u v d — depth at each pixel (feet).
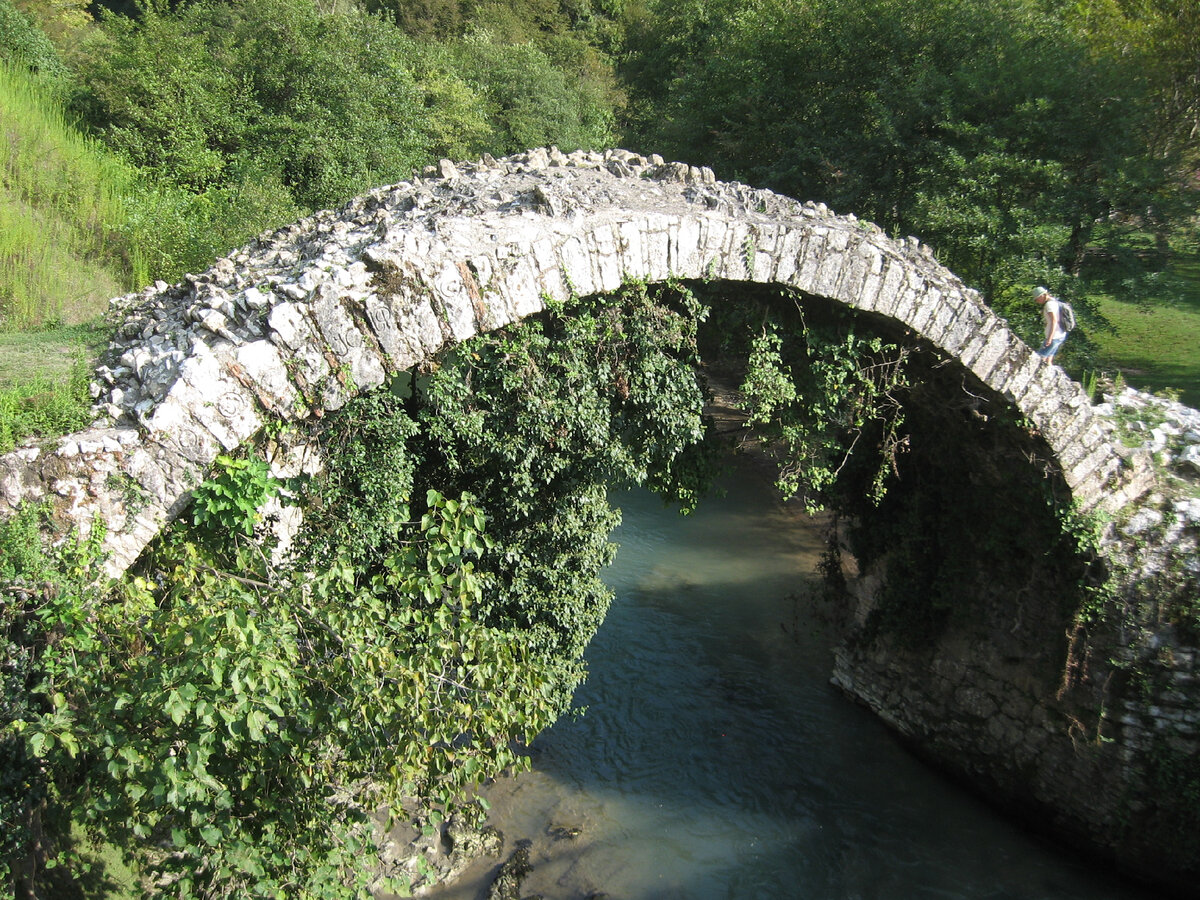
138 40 70.49
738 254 28.22
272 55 74.23
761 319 30.78
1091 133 56.90
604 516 30.94
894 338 31.99
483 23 142.51
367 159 75.20
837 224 31.48
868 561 41.16
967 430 34.27
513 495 27.86
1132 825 31.55
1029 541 33.96
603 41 163.32
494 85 118.62
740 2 94.38
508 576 29.19
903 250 32.96
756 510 63.00
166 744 16.60
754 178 72.28
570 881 31.45
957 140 59.57
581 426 27.43
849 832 34.65
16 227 48.75
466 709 19.21
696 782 36.88
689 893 31.30
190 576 19.06
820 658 45.91
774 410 32.60
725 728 40.24
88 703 18.40
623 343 27.84
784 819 35.14
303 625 19.69
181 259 53.52
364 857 21.20
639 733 39.65
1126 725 31.35
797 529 59.67
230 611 16.75
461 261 24.35
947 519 37.06
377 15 83.41
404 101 81.51
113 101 67.92
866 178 62.39
